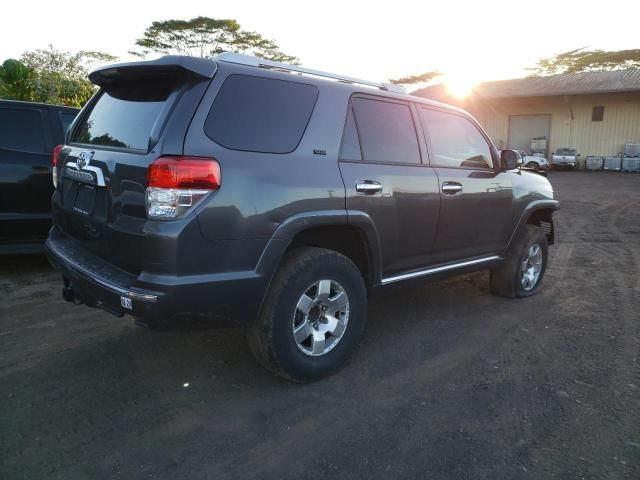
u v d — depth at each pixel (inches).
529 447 106.4
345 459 101.5
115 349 149.2
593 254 295.3
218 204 107.4
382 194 140.5
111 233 114.5
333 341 134.6
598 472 98.9
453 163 169.5
